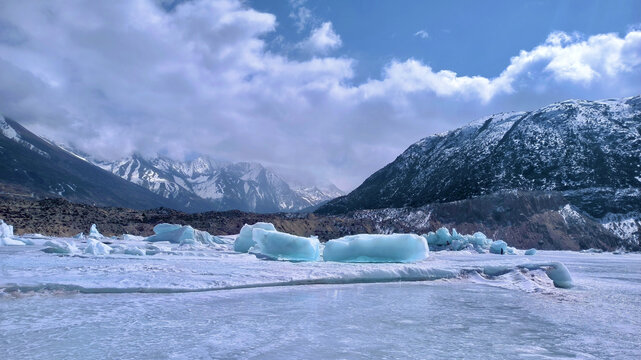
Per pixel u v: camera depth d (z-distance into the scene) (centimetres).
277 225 5491
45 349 531
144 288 995
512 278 1434
